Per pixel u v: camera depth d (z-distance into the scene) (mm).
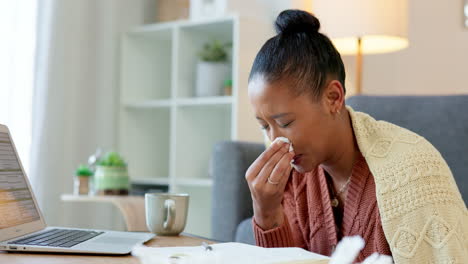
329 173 1201
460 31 3027
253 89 1036
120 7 3191
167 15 3301
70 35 2893
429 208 988
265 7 3035
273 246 1128
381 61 3104
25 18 2725
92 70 3051
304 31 1072
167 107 3119
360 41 2662
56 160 2787
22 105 2701
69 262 772
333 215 1189
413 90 3078
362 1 2482
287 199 1312
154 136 3312
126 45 3150
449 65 3043
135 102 3082
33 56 2750
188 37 3008
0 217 914
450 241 958
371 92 3111
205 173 3104
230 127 3225
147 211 1171
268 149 1068
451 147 1789
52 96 2787
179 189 2975
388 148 1093
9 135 1075
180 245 1000
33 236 964
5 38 2646
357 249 617
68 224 2850
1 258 793
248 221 1932
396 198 1020
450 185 1024
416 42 3078
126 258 824
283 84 1005
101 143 3051
